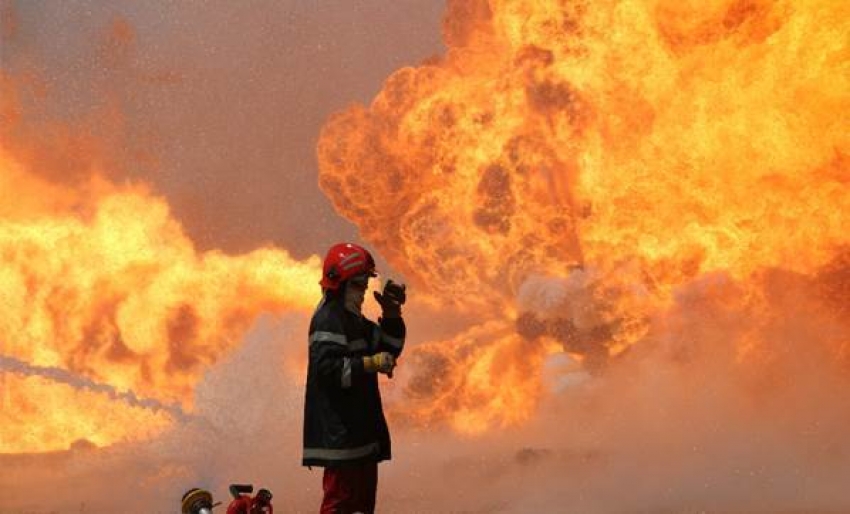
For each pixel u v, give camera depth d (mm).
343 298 10688
